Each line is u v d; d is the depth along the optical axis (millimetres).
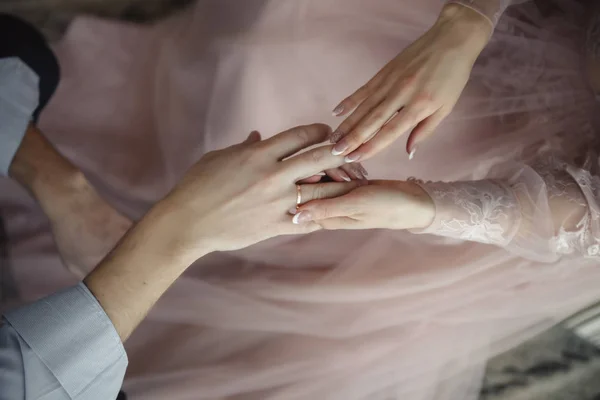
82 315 622
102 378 629
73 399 620
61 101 926
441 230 724
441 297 788
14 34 812
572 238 728
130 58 928
